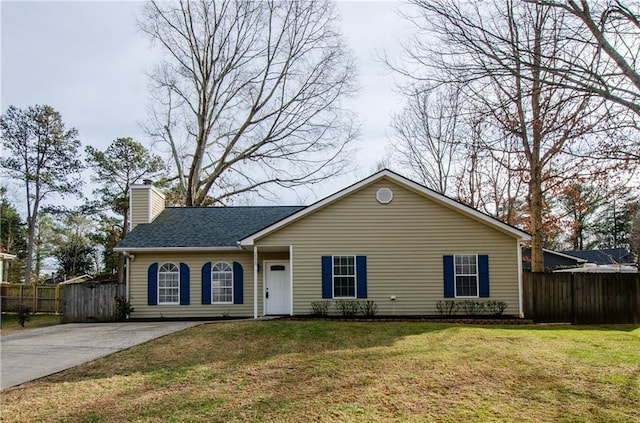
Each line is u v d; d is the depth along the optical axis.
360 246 17.72
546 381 8.28
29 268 40.47
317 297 17.61
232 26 32.25
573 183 21.17
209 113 33.31
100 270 47.22
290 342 11.79
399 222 17.77
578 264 37.34
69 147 41.50
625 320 17.30
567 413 6.77
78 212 42.19
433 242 17.69
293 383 8.29
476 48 9.05
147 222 21.73
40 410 7.17
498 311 17.38
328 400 7.36
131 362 10.21
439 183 34.09
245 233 20.58
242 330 13.59
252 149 33.78
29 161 40.50
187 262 19.80
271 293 19.56
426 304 17.52
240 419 6.64
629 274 17.44
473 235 17.70
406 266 17.64
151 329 15.58
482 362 9.56
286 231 17.80
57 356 11.16
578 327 15.33
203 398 7.58
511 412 6.80
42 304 27.39
